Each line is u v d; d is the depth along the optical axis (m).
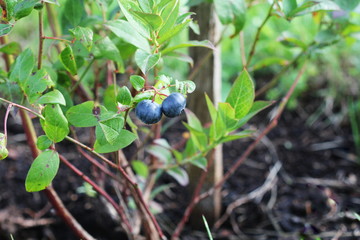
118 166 0.56
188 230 0.83
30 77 0.50
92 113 0.49
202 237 0.81
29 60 0.51
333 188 0.93
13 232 0.81
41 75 0.50
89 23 0.61
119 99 0.48
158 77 0.48
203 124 0.73
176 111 0.47
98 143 0.51
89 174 0.95
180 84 0.48
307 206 0.87
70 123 0.50
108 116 0.48
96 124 0.48
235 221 0.84
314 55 0.71
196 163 0.64
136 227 0.74
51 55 0.65
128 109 0.49
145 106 0.47
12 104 0.48
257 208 0.87
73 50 0.56
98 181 0.78
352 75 1.25
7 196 0.88
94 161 0.67
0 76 0.54
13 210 0.85
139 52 0.48
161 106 0.47
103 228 0.82
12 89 0.52
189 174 0.78
